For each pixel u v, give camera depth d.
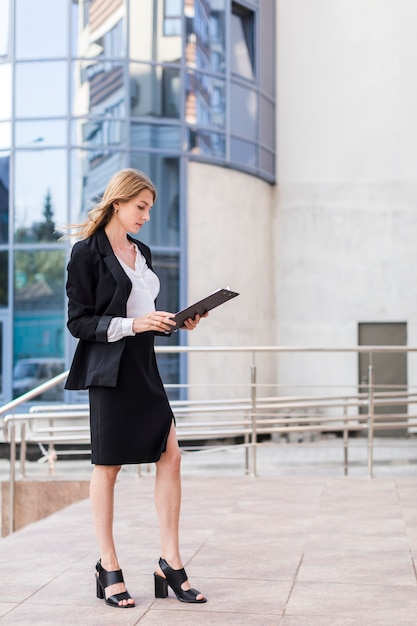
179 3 17.53
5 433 8.92
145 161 17.36
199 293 17.92
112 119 17.27
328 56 19.75
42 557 5.27
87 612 4.11
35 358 17.30
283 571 4.89
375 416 8.97
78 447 16.80
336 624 3.92
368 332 19.62
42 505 8.89
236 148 18.55
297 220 19.80
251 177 19.09
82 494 8.84
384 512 6.76
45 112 17.36
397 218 19.50
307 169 19.78
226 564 5.07
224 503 7.20
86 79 17.30
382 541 5.69
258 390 19.03
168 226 17.53
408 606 4.21
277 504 7.14
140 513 6.75
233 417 18.14
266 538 5.79
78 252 4.17
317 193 19.73
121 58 17.28
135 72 17.34
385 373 19.41
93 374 4.13
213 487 8.11
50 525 6.32
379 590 4.50
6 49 17.52
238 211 18.70
